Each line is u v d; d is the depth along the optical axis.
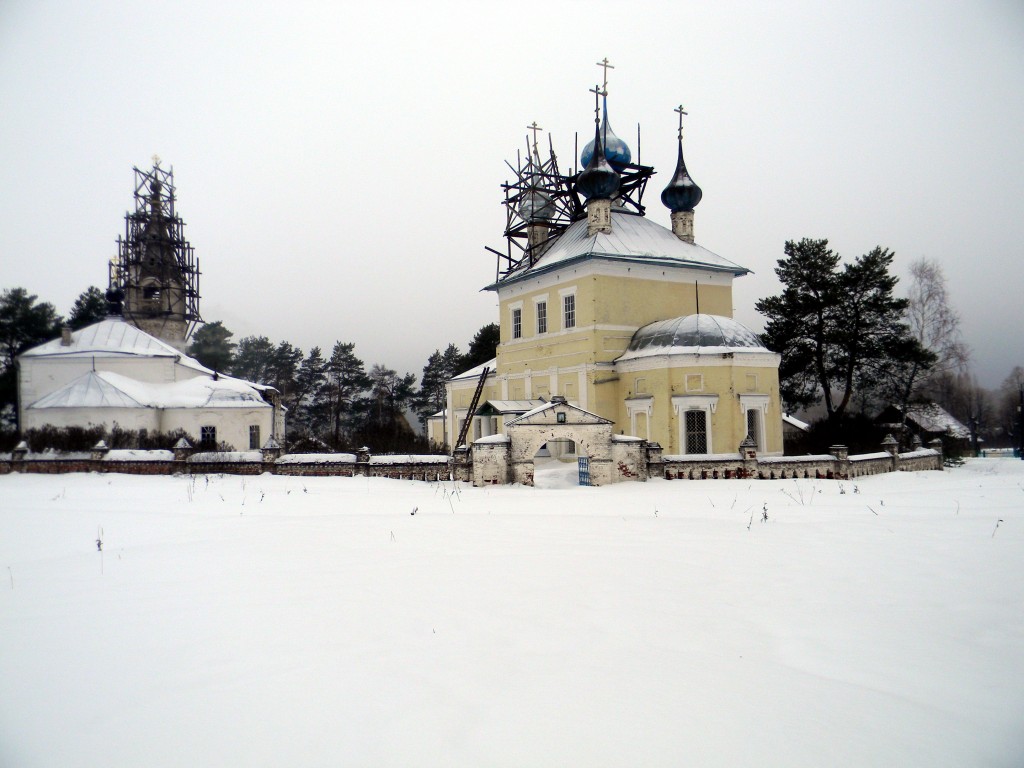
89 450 36.28
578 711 5.54
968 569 10.43
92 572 10.52
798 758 4.82
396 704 5.66
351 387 90.75
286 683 6.10
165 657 6.78
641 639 7.32
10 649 7.03
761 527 14.70
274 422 51.44
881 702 5.77
